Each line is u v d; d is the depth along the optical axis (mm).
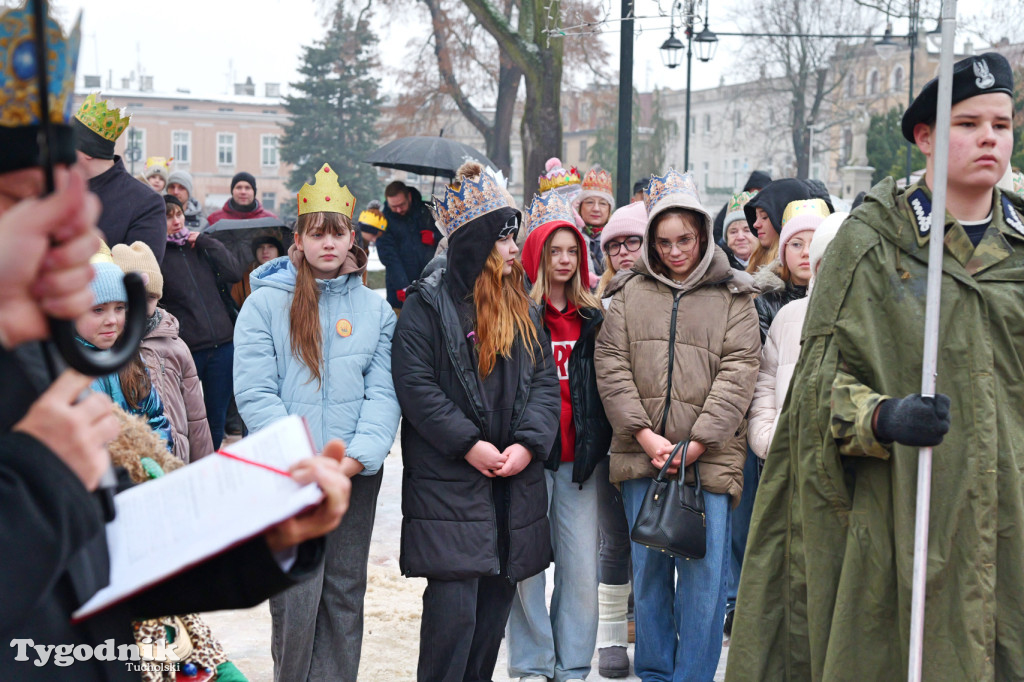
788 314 3715
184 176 8617
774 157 47969
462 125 54531
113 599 1176
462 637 3328
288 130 49031
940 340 2381
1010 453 2359
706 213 3713
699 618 3600
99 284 2973
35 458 1017
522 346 3449
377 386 3398
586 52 22297
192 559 1177
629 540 4062
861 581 2459
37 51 981
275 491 1253
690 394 3604
